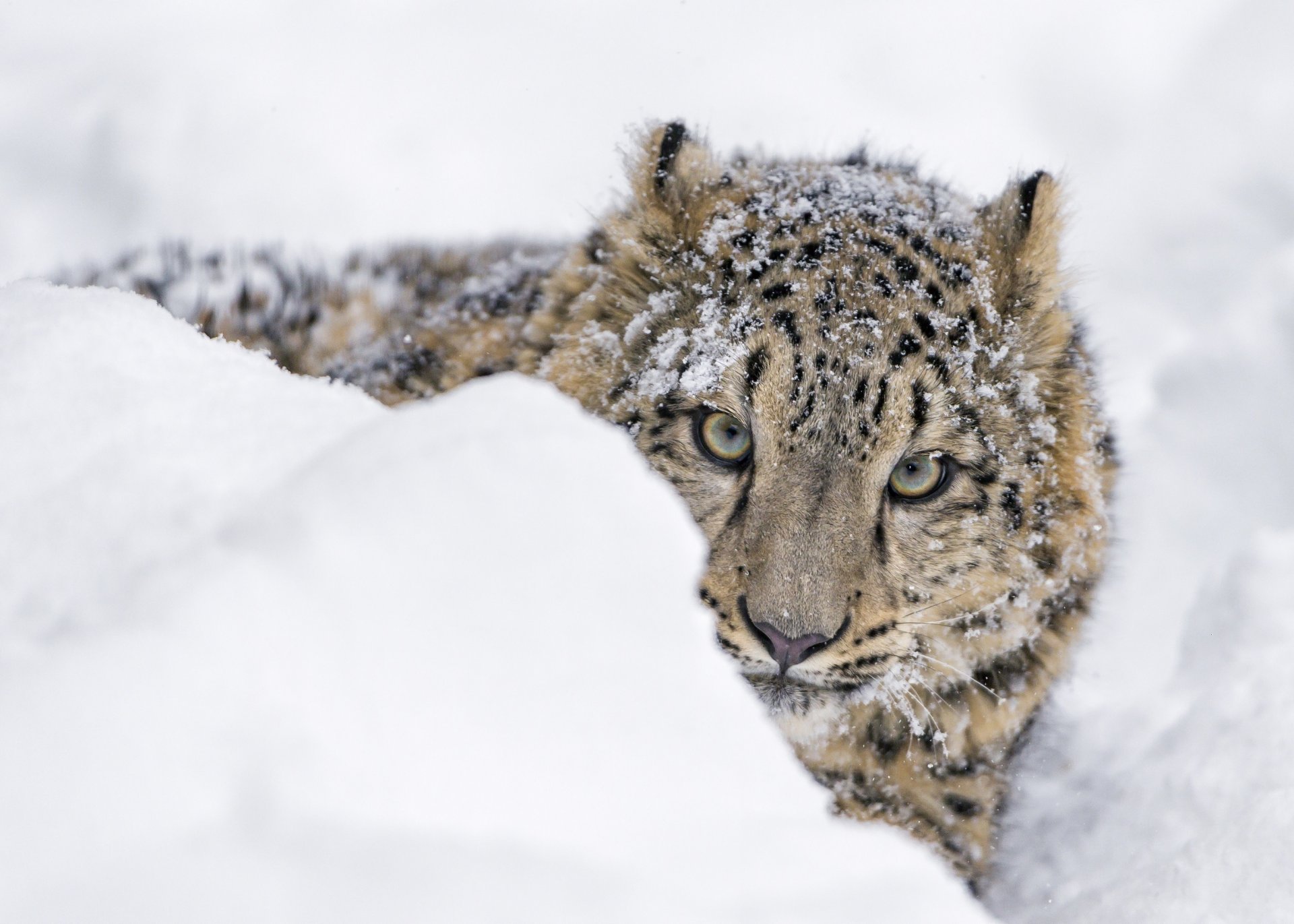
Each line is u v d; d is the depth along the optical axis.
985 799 8.98
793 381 7.61
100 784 2.63
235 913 2.54
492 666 3.06
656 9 24.42
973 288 8.18
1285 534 11.04
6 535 3.40
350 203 20.64
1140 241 20.08
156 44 23.14
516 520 3.21
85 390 3.93
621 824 3.00
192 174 20.83
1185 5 23.33
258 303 10.96
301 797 2.72
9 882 2.52
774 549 7.40
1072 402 8.47
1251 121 22.08
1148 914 6.33
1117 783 9.27
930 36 23.70
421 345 9.74
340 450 3.44
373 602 3.01
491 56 23.39
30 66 22.72
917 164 12.17
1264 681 9.21
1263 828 6.54
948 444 7.78
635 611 3.25
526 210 20.89
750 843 3.05
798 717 7.88
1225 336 17.75
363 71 23.02
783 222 8.36
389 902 2.61
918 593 7.95
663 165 8.67
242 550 3.01
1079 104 22.56
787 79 23.12
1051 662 8.86
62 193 20.70
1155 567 14.27
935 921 2.94
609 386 8.16
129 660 2.76
